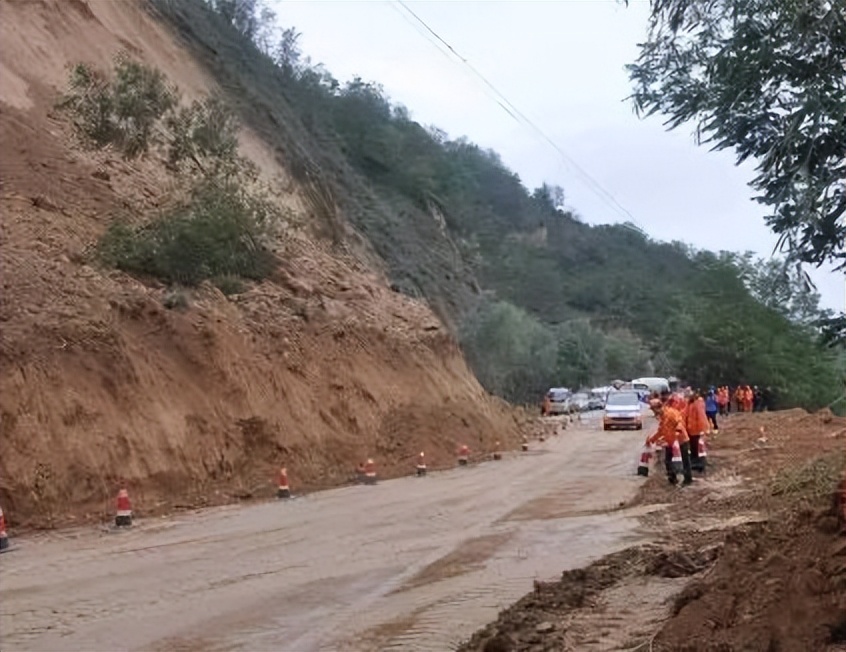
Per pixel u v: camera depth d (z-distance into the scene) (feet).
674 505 50.08
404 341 95.45
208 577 35.40
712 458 69.97
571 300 293.23
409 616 29.78
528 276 274.16
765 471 58.49
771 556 23.36
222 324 70.18
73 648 26.00
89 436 52.90
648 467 70.44
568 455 88.84
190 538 44.21
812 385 161.27
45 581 34.55
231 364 67.10
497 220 311.88
